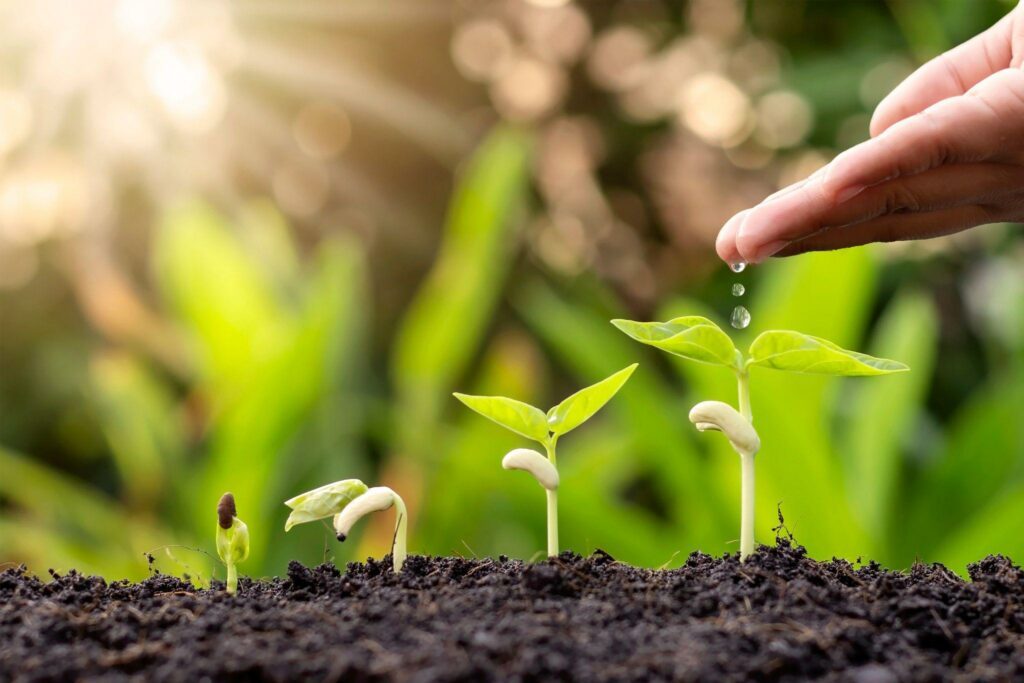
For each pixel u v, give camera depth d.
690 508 0.70
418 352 0.87
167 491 0.98
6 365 1.57
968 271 1.29
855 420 0.75
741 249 0.45
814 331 0.67
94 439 1.56
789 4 1.50
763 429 0.63
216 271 0.85
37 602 0.44
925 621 0.42
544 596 0.44
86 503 0.87
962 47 0.52
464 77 1.80
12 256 1.57
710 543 0.67
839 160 0.44
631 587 0.44
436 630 0.42
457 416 1.06
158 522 1.00
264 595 0.45
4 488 0.90
